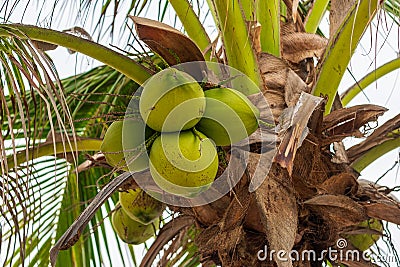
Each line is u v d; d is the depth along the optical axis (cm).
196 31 324
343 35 308
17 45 274
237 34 300
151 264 351
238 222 286
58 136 323
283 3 378
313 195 293
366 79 380
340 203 290
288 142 261
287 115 269
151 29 251
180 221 335
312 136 293
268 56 313
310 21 363
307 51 329
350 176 295
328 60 312
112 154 265
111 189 272
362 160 344
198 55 260
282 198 271
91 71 431
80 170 345
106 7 339
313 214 298
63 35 285
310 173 296
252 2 320
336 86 313
